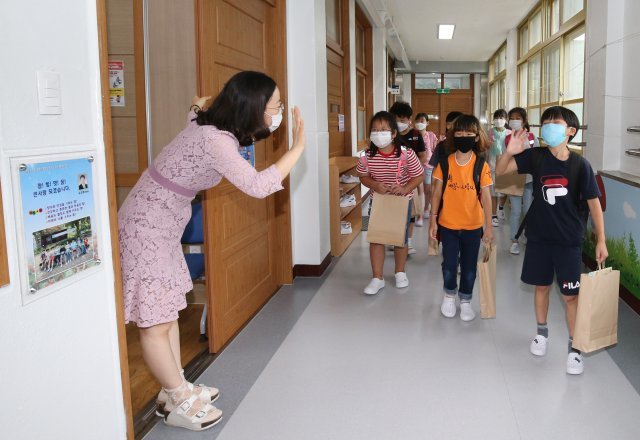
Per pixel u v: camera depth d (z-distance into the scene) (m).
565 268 2.83
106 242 1.87
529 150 2.90
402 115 5.66
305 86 4.58
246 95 2.10
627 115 4.59
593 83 5.18
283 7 4.21
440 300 4.16
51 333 1.62
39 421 1.58
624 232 4.11
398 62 15.41
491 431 2.34
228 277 3.40
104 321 1.88
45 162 1.56
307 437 2.32
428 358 3.11
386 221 4.19
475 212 3.57
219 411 2.45
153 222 2.18
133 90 3.73
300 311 3.94
